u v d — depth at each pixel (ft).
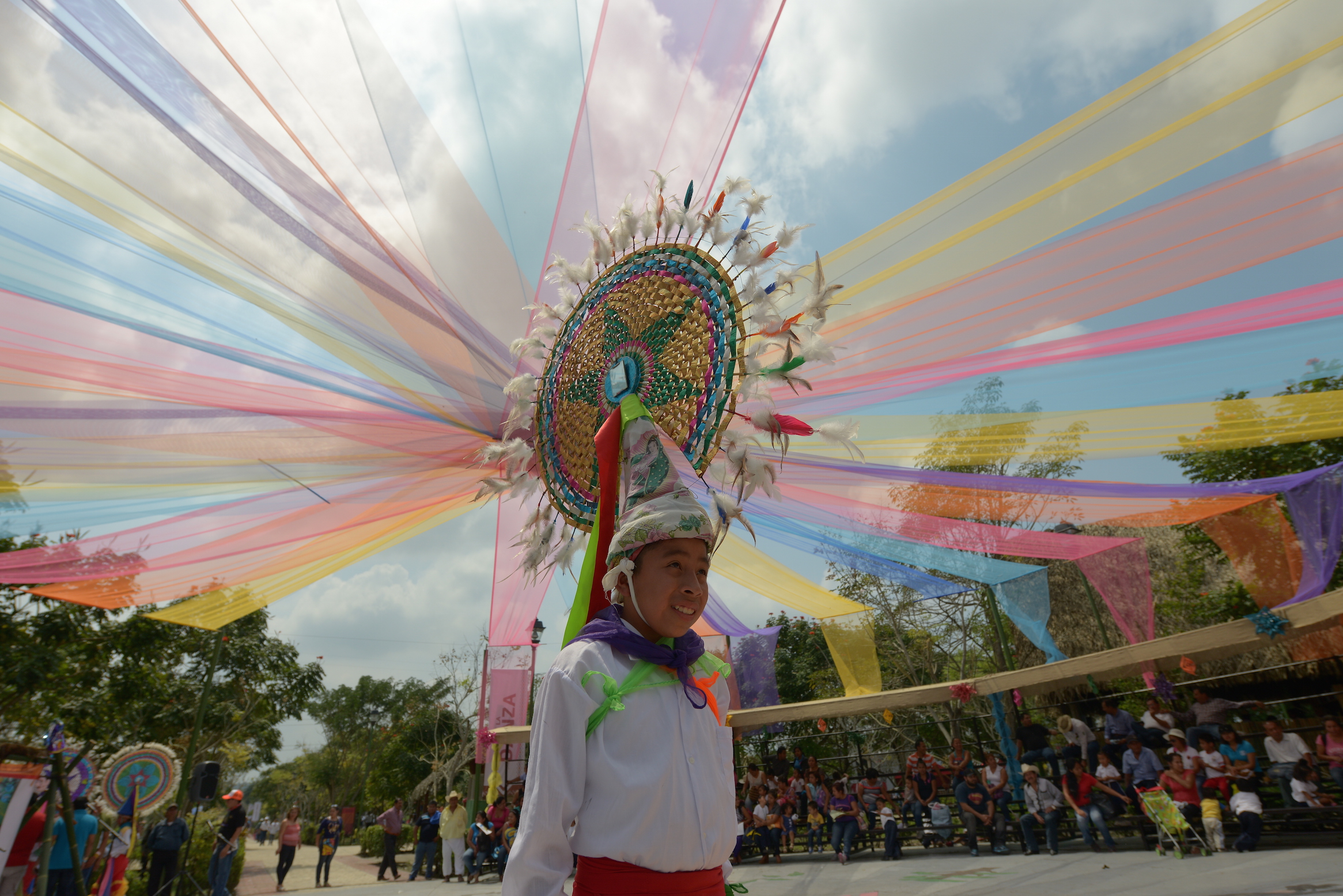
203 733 54.70
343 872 57.57
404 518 19.48
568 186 14.38
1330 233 12.28
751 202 7.14
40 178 12.23
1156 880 16.76
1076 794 25.79
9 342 13.98
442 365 15.17
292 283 13.97
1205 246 12.96
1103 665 27.09
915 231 14.83
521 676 35.55
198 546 19.67
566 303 8.11
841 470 18.71
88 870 21.13
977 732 39.91
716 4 12.68
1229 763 23.72
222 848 30.48
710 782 4.77
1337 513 21.56
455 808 39.96
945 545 24.98
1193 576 38.11
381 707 144.87
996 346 15.37
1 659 35.06
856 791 33.32
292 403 15.93
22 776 17.13
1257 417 17.34
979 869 22.16
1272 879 15.37
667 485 5.45
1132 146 12.62
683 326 6.78
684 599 5.07
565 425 7.50
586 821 4.49
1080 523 23.62
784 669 57.77
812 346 6.59
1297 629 22.71
